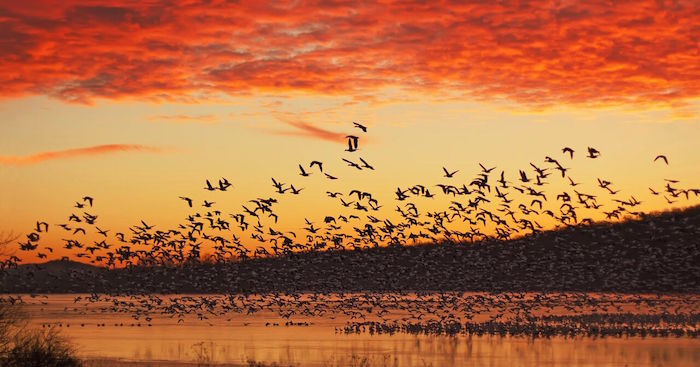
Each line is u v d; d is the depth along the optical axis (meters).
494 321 84.94
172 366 49.38
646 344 62.72
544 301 113.88
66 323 93.62
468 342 66.00
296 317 102.81
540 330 75.31
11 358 41.25
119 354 57.16
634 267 84.06
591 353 56.72
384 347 62.44
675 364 50.34
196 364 50.81
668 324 80.62
